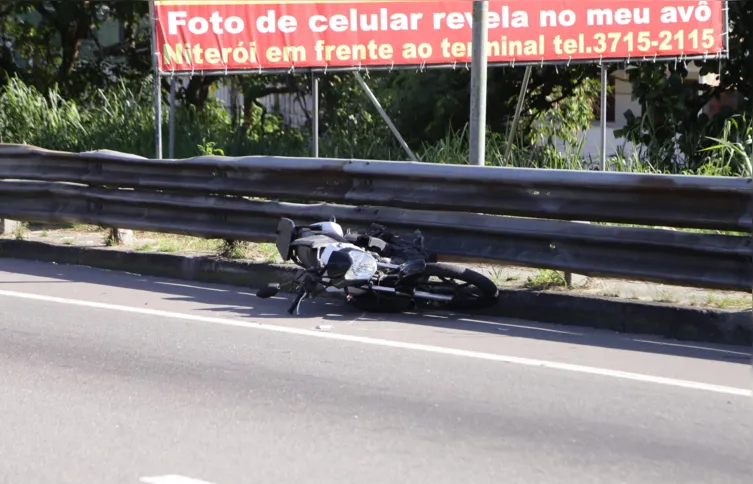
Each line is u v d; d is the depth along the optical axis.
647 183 13.64
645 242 13.77
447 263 15.58
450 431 9.84
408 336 13.53
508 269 16.14
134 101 28.80
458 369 11.94
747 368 11.98
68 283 17.05
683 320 13.46
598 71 27.27
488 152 24.36
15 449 9.30
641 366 12.08
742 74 25.72
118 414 10.30
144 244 18.86
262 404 10.66
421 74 26.66
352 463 8.98
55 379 11.50
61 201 19.44
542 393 11.02
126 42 34.97
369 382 11.42
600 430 9.87
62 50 33.94
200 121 28.25
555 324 14.35
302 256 14.95
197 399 10.80
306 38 23.31
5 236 20.05
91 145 26.72
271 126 33.75
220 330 13.81
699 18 23.91
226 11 22.77
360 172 16.06
